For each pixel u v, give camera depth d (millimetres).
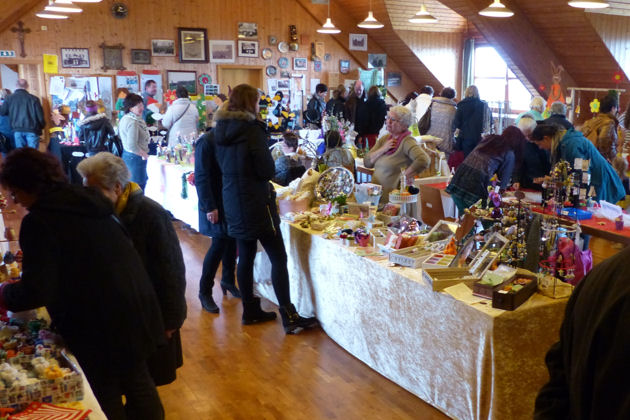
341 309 3748
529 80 10938
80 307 2043
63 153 9219
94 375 2123
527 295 2723
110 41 11039
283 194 4578
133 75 11211
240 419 3041
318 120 9969
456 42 13227
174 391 3326
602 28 9375
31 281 1935
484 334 2645
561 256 2965
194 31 11703
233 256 4590
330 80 13125
